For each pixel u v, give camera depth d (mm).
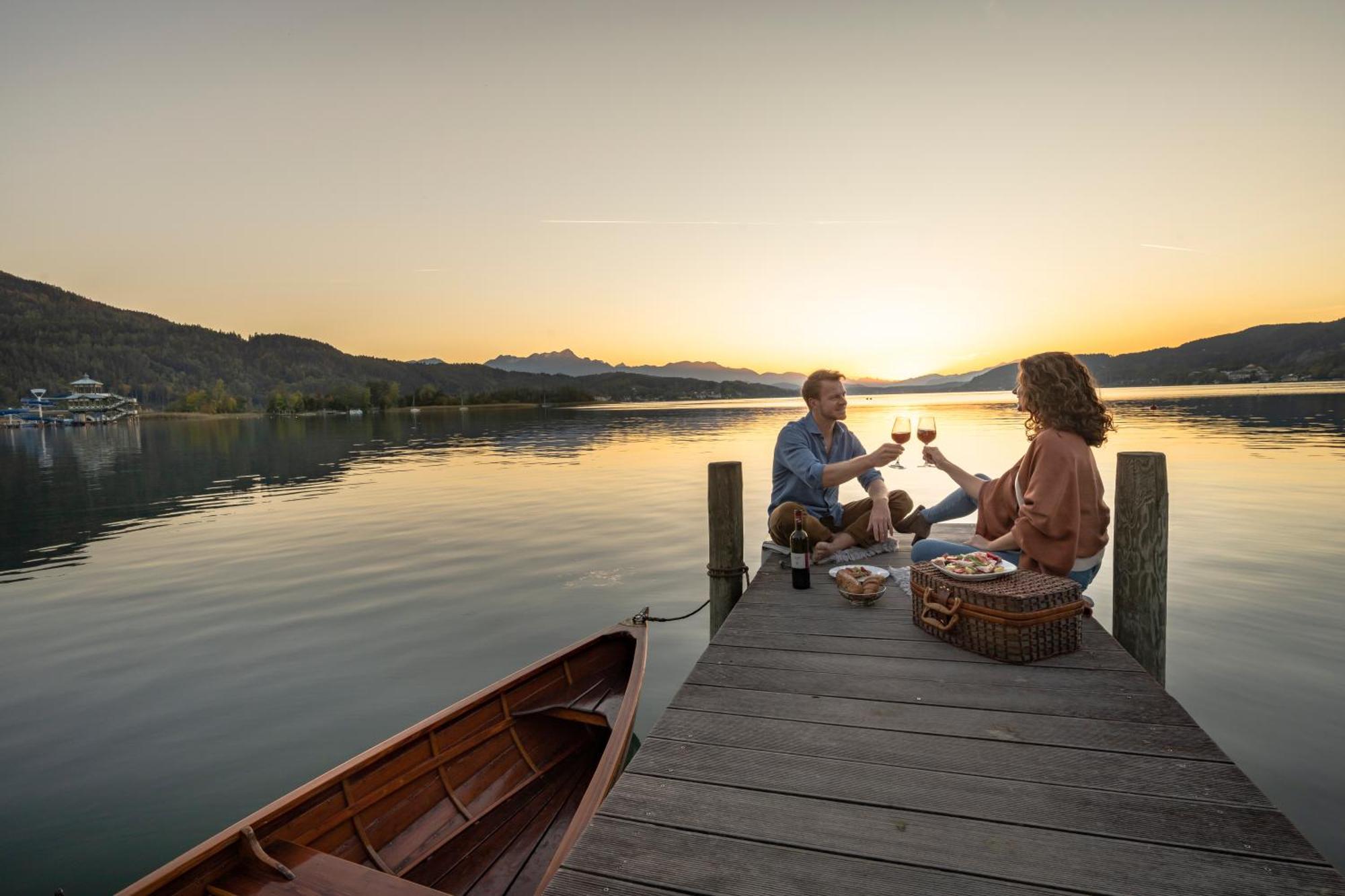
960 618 3273
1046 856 1763
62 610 8227
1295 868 1680
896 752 2318
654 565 9625
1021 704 2656
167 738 4895
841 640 3438
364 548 11359
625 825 1944
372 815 2873
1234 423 33781
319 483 21609
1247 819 1890
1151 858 1737
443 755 3320
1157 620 3869
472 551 10812
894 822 1929
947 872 1714
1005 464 19438
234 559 10836
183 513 16203
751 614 3871
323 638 6949
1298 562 8055
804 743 2398
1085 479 3436
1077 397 3463
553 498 16422
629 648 4660
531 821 3340
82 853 3645
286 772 4438
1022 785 2096
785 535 5023
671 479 19672
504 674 5953
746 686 2914
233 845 2213
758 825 1934
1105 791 2045
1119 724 2467
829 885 1677
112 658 6512
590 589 8484
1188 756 2236
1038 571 3516
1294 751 4152
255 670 6137
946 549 3982
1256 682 5066
